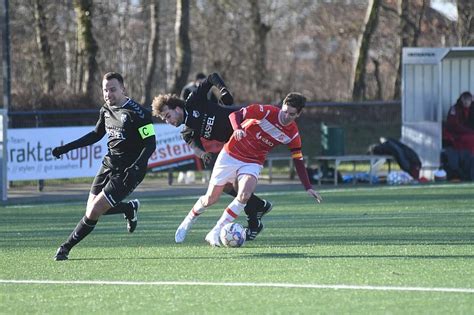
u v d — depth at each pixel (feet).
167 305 57.57
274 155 176.14
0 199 143.54
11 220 114.01
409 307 55.67
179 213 119.14
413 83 171.01
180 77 244.22
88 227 76.69
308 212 117.19
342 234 92.07
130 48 333.42
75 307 57.62
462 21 294.05
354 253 77.66
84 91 220.84
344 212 116.57
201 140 85.92
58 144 153.38
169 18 339.57
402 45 284.00
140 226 103.60
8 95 178.19
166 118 84.69
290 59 354.54
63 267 72.95
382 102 213.05
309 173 167.84
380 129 213.66
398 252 77.87
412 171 166.40
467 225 99.14
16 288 64.08
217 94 171.12
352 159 165.17
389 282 63.52
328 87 351.67
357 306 56.18
